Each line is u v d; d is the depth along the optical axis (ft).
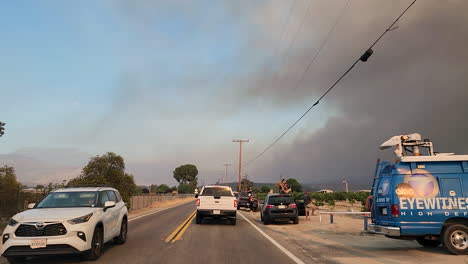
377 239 45.39
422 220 32.94
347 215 88.48
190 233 48.29
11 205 54.34
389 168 35.47
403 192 33.53
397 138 42.27
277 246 38.34
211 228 55.77
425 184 33.47
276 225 65.31
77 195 32.96
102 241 31.01
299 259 30.66
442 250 35.27
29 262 28.27
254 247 37.29
